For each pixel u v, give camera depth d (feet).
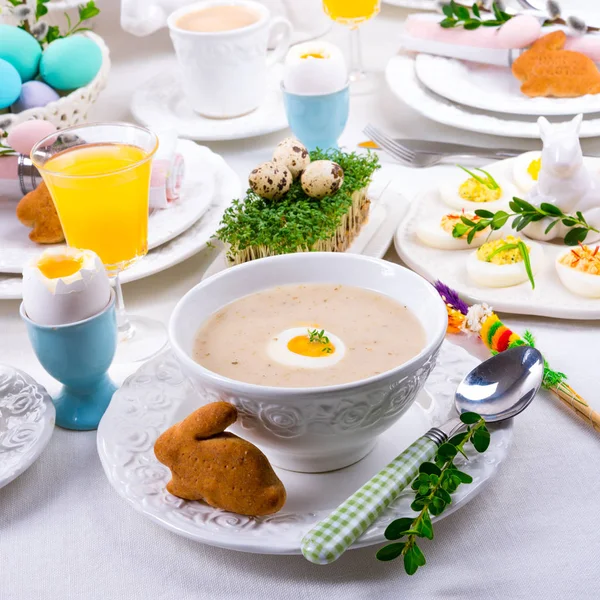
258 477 2.52
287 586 2.50
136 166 2.92
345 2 4.09
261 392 2.49
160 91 4.12
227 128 3.83
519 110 3.70
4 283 3.17
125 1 4.03
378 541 2.46
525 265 3.06
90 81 3.86
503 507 2.61
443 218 3.27
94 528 2.62
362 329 2.69
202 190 3.45
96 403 2.85
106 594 2.51
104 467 2.63
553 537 2.55
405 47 4.13
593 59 3.89
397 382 2.52
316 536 2.44
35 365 3.02
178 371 2.85
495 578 2.49
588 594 2.46
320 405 2.49
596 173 3.33
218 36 3.74
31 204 3.26
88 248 2.99
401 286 2.75
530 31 3.91
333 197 3.20
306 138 3.67
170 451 2.56
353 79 4.23
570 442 2.73
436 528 2.58
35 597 2.51
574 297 3.04
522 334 3.00
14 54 3.79
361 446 2.64
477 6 4.05
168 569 2.54
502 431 2.65
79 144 3.08
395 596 2.47
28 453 2.69
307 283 2.82
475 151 3.64
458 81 3.91
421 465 2.53
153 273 3.18
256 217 3.14
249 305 2.77
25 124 3.51
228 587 2.51
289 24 4.10
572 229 3.18
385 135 3.74
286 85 3.63
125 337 3.06
